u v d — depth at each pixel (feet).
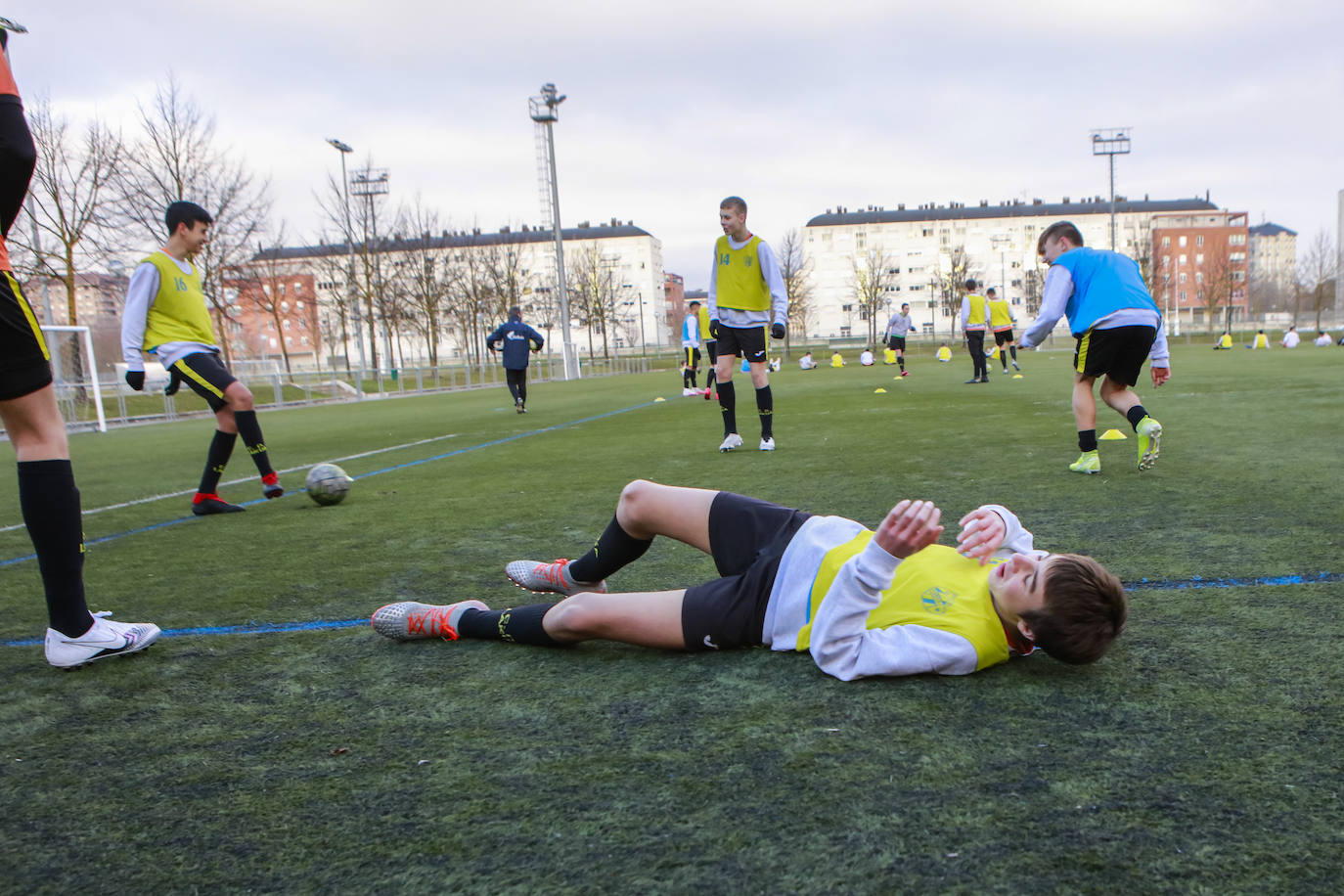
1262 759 4.91
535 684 6.65
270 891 4.08
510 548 11.95
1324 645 6.66
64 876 4.29
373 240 127.24
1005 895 3.74
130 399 68.74
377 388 105.70
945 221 331.77
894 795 4.64
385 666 7.27
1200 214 329.72
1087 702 5.80
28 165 7.08
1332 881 3.75
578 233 374.43
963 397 39.01
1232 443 18.75
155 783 5.31
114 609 9.51
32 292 74.33
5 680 7.36
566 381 117.19
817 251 337.72
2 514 18.51
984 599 6.39
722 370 22.45
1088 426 15.64
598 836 4.39
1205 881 3.78
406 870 4.19
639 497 7.53
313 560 11.69
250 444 17.30
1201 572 8.89
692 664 6.87
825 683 6.31
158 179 80.02
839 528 6.68
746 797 4.70
